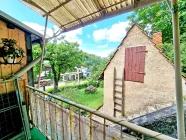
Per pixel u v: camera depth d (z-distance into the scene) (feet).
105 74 28.30
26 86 9.34
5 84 7.75
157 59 20.34
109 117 3.31
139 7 5.90
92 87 48.11
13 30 9.59
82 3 6.95
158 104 18.83
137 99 22.88
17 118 7.77
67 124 5.13
